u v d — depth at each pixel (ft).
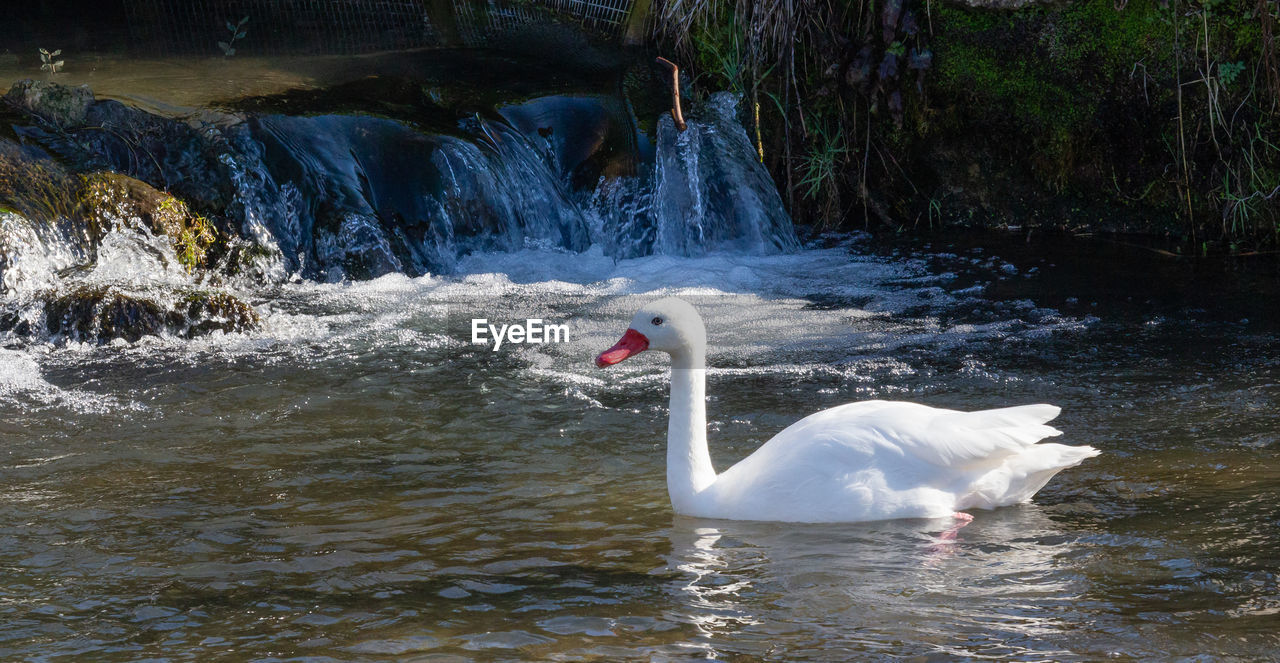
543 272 34.30
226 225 33.45
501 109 39.11
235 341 27.50
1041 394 22.65
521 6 44.70
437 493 17.98
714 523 16.33
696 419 16.83
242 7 50.75
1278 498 16.48
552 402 22.91
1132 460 18.56
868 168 40.45
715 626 12.93
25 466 19.47
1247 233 35.65
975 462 16.19
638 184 36.91
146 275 30.94
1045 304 29.84
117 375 24.85
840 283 32.96
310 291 32.14
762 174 38.27
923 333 27.55
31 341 27.25
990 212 39.78
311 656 12.43
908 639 12.45
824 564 14.65
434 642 12.69
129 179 32.71
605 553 15.31
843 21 39.06
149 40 47.16
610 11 43.09
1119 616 12.85
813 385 23.82
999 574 14.19
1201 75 34.96
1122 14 35.63
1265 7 33.19
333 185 34.50
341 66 42.75
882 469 16.15
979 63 37.68
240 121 34.99
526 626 13.07
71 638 13.06
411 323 29.04
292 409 22.56
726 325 28.78
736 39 39.68
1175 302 29.50
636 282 33.17
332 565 15.12
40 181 31.76
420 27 47.21
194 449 20.30
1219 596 13.28
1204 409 21.21
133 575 14.92
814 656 12.09
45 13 52.34
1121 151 37.01
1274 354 24.73
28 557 15.60
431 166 35.60
